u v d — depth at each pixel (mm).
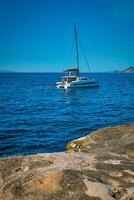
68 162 7879
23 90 78312
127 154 8898
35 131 24250
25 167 7672
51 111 37812
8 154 17672
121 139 10805
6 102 48312
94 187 6297
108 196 6059
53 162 7895
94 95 63062
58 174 6789
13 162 8000
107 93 67750
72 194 6176
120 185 6613
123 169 7426
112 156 8633
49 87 91375
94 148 9969
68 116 33188
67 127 26312
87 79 76750
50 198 6137
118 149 9312
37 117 32250
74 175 6777
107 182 6688
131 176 7062
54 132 24016
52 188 6422
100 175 6945
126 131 11719
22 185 6688
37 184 6613
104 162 8023
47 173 6918
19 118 31344
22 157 8352
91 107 42375
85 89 76188
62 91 73875
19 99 54031
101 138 11461
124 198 6062
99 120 30312
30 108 40875
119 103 47375
